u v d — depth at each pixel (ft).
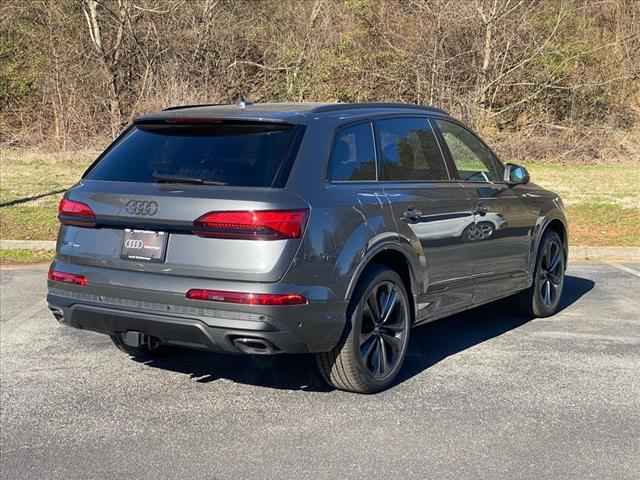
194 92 76.18
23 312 24.76
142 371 19.02
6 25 81.92
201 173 15.61
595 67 82.94
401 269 17.98
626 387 17.72
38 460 13.98
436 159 19.40
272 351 15.05
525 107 81.56
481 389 17.61
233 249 14.74
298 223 14.87
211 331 14.90
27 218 41.70
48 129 80.33
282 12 88.43
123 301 15.72
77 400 17.02
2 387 17.83
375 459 13.88
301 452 14.21
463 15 78.02
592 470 13.41
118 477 13.26
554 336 22.16
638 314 24.79
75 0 80.64
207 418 15.94
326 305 15.35
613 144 78.23
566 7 82.79
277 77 83.30
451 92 77.36
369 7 82.28
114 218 15.84
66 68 78.23
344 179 16.44
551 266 24.39
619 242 37.78
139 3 81.51
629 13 86.99
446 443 14.57
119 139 17.63
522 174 21.53
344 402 16.80
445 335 22.34
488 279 20.79
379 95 81.15
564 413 16.10
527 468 13.48
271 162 15.47
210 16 82.48
